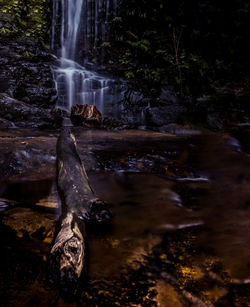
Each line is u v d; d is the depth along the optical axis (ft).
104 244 5.13
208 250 5.00
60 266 3.95
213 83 31.99
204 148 15.31
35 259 4.41
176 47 32.45
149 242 5.26
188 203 7.62
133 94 28.99
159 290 3.88
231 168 11.93
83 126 22.21
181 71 32.01
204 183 9.87
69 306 3.49
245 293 3.85
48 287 3.76
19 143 11.75
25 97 24.00
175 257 4.75
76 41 40.22
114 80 30.60
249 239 5.45
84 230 5.58
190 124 23.59
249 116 25.67
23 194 7.73
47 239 5.08
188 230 5.86
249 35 35.73
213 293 3.85
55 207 6.77
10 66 25.44
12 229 5.42
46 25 37.24
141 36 36.45
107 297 3.70
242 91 30.07
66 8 38.81
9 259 4.38
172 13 34.76
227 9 35.35
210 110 26.81
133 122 27.07
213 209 7.16
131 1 36.73
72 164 8.26
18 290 3.68
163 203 7.55
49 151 11.62
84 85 29.48
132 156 12.38
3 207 6.60
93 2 39.19
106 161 11.57
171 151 13.92
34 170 10.03
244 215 6.75
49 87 26.05
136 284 3.99
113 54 38.29
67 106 28.45
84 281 3.99
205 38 35.83
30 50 30.04
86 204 6.26
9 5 34.04
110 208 7.02
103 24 39.06
